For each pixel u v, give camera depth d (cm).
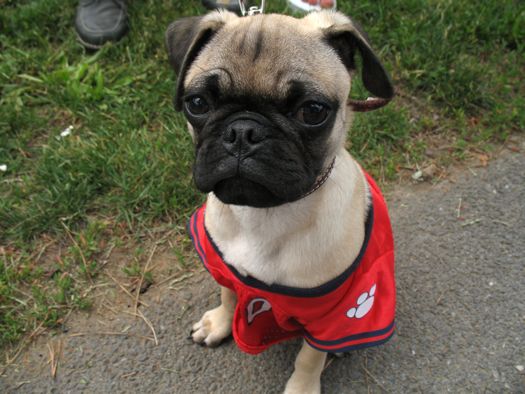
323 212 34
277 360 45
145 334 46
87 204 55
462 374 44
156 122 63
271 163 29
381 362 45
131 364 44
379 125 62
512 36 72
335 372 44
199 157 31
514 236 54
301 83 29
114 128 61
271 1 72
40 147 60
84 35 69
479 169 60
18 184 57
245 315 38
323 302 35
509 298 49
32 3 73
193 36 34
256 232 34
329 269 34
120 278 50
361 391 43
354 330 36
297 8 69
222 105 30
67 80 66
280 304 36
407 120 64
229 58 30
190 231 42
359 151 61
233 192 30
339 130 33
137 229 54
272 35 31
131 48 70
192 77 32
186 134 60
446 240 54
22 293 48
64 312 47
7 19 72
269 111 30
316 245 34
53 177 56
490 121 64
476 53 71
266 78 29
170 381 43
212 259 39
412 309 48
